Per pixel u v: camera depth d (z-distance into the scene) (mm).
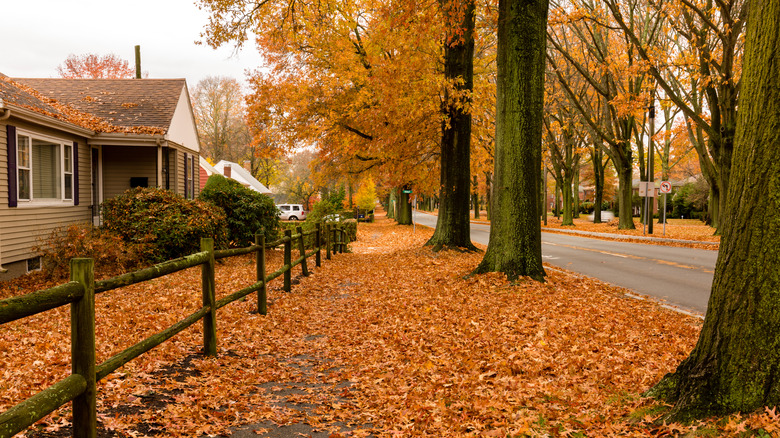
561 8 18594
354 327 7805
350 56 18516
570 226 39500
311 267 14305
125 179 17641
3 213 11258
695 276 12727
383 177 28984
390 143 18281
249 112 20078
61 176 13906
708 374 3463
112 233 12711
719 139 19219
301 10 15320
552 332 6703
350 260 17172
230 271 13211
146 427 3553
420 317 8008
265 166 72000
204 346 5551
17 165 11766
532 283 9672
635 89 26516
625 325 7246
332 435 3744
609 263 15602
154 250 12953
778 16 3252
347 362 6008
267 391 4840
